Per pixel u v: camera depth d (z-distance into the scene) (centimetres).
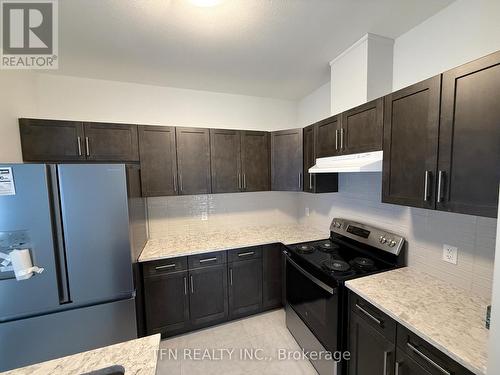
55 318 152
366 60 168
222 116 282
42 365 82
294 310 208
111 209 162
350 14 145
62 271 153
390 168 139
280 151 261
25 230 142
